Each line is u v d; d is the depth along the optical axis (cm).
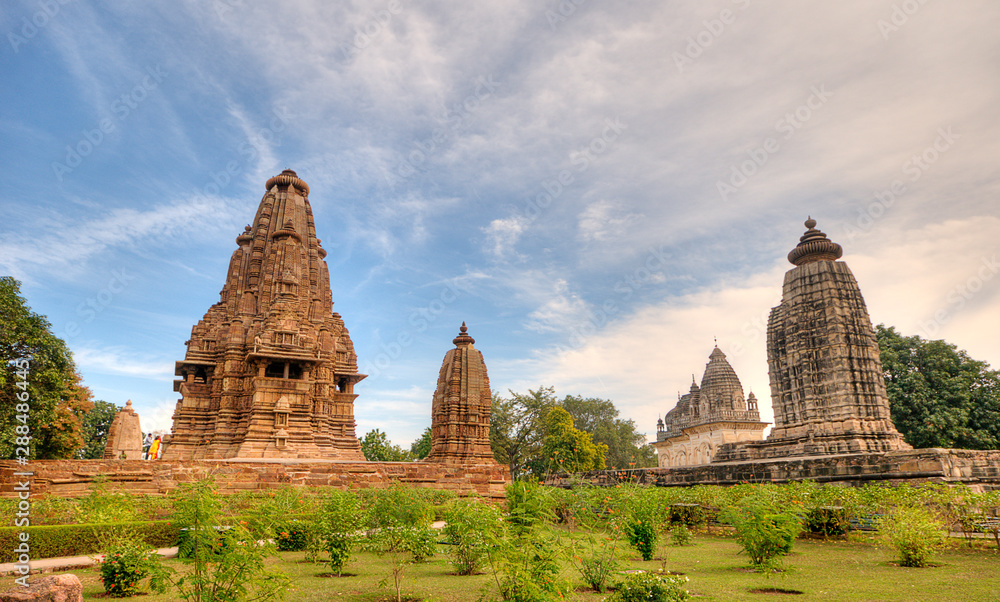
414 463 3372
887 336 5531
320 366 4625
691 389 8950
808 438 3606
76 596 1058
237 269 4881
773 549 1529
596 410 10062
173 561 1759
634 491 2083
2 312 3609
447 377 4675
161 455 4512
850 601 1220
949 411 4900
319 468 3122
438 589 1421
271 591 1069
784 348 4012
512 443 8069
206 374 4512
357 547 2173
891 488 2242
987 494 1944
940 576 1491
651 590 1066
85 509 2144
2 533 1748
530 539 1177
